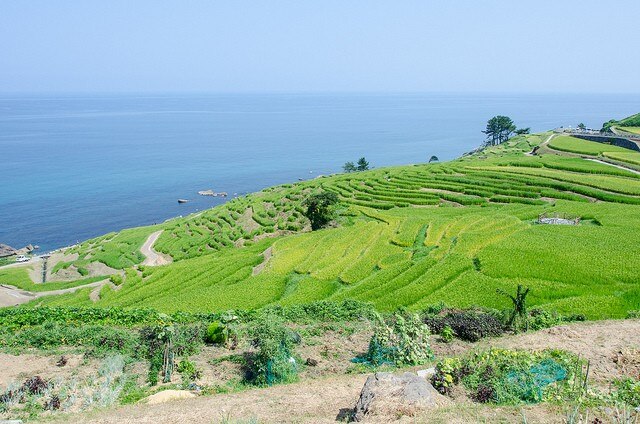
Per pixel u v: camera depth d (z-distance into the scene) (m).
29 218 151.25
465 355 27.12
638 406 19.06
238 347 31.66
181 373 28.05
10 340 33.31
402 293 46.50
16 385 25.80
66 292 77.62
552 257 50.78
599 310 39.16
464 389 21.77
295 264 61.09
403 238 63.22
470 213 73.38
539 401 20.41
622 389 20.89
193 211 161.75
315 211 82.38
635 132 130.50
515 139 172.38
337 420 19.62
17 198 173.38
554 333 29.30
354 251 61.91
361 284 51.06
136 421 20.56
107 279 83.00
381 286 49.53
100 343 32.09
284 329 28.86
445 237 60.62
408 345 28.75
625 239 54.91
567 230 59.22
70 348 32.19
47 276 95.88
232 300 51.97
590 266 48.12
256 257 69.06
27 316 40.06
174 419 20.55
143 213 159.38
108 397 24.73
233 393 24.23
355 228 71.19
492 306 42.81
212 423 20.03
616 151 106.31
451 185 92.50
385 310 43.94
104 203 170.25
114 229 142.50
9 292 81.88
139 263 91.00
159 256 94.12
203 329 33.47
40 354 31.23
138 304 56.62
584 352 25.55
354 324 35.97
